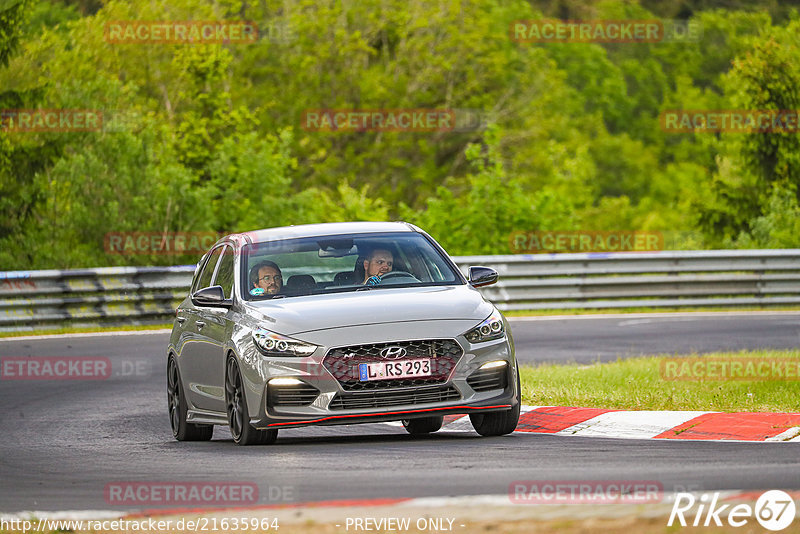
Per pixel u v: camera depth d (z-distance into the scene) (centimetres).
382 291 3384
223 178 14212
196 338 3609
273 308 3284
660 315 8750
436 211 12581
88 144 12938
